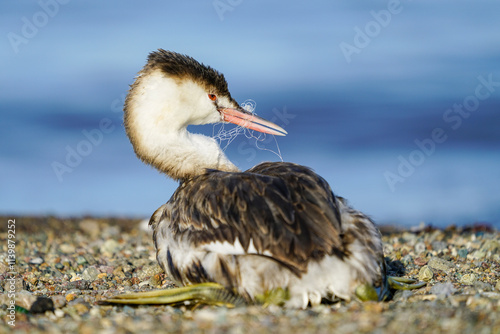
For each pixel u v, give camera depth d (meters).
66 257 11.70
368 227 7.77
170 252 8.43
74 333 6.69
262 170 8.50
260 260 7.40
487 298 7.43
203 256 7.84
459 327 6.16
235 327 6.43
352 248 7.42
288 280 7.27
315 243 7.27
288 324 6.54
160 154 10.09
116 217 16.95
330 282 7.22
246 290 7.45
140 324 6.80
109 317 7.43
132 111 10.15
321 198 7.61
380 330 6.18
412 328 6.21
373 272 7.42
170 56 10.16
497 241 11.44
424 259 10.58
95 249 12.66
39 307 7.74
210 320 6.81
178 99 10.07
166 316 7.28
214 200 7.89
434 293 8.23
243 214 7.55
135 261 11.23
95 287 9.76
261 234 7.34
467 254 10.85
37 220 16.44
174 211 8.56
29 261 11.41
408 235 12.92
